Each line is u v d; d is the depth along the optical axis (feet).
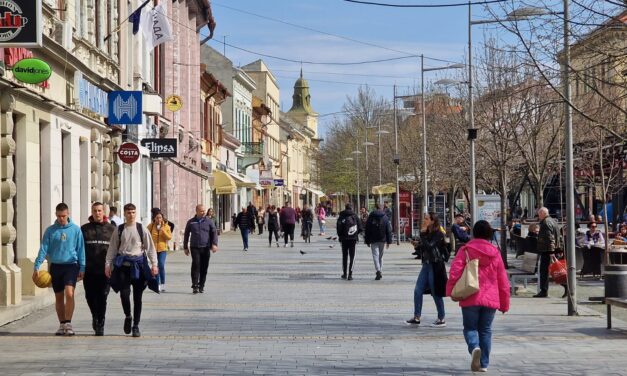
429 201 215.31
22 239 71.46
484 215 135.95
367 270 116.98
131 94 100.58
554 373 43.52
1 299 64.13
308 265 126.62
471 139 112.88
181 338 54.80
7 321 60.59
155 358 47.11
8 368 43.65
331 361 46.73
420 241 62.44
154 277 55.52
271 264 128.36
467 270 43.86
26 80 63.36
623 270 61.16
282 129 494.59
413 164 206.69
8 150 66.39
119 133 111.34
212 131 240.53
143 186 142.72
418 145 210.18
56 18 78.79
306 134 602.03
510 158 118.32
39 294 72.02
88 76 92.94
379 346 52.08
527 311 70.23
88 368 43.78
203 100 223.71
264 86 408.26
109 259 54.85
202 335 56.18
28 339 53.88
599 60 62.75
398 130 266.16
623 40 59.47
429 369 44.57
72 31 86.84
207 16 205.57
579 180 139.85
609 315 59.57
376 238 100.63
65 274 55.06
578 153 122.42
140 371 43.09
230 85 293.64
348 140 381.40
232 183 240.53
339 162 391.24
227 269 117.80
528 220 134.72
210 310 70.18
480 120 133.08
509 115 112.47
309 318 65.36
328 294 83.66
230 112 295.48
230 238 230.27
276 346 51.83
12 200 68.44
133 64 128.77
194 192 198.29
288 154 508.94
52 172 79.51
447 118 172.04
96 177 97.81
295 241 212.23
